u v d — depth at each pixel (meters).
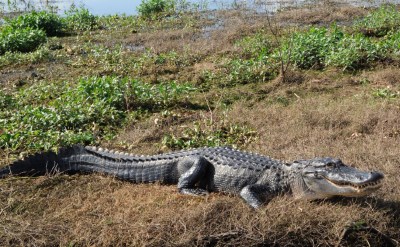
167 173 7.12
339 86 11.16
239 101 10.55
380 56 12.45
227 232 5.75
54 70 13.30
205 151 7.12
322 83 11.36
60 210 6.45
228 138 8.57
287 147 8.02
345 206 6.08
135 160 7.29
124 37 17.12
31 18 17.94
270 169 6.55
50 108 9.44
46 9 23.59
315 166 6.19
